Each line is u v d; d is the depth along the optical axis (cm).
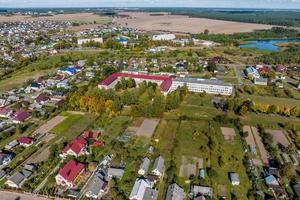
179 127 16088
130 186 11038
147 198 10369
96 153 13262
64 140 14462
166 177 11769
